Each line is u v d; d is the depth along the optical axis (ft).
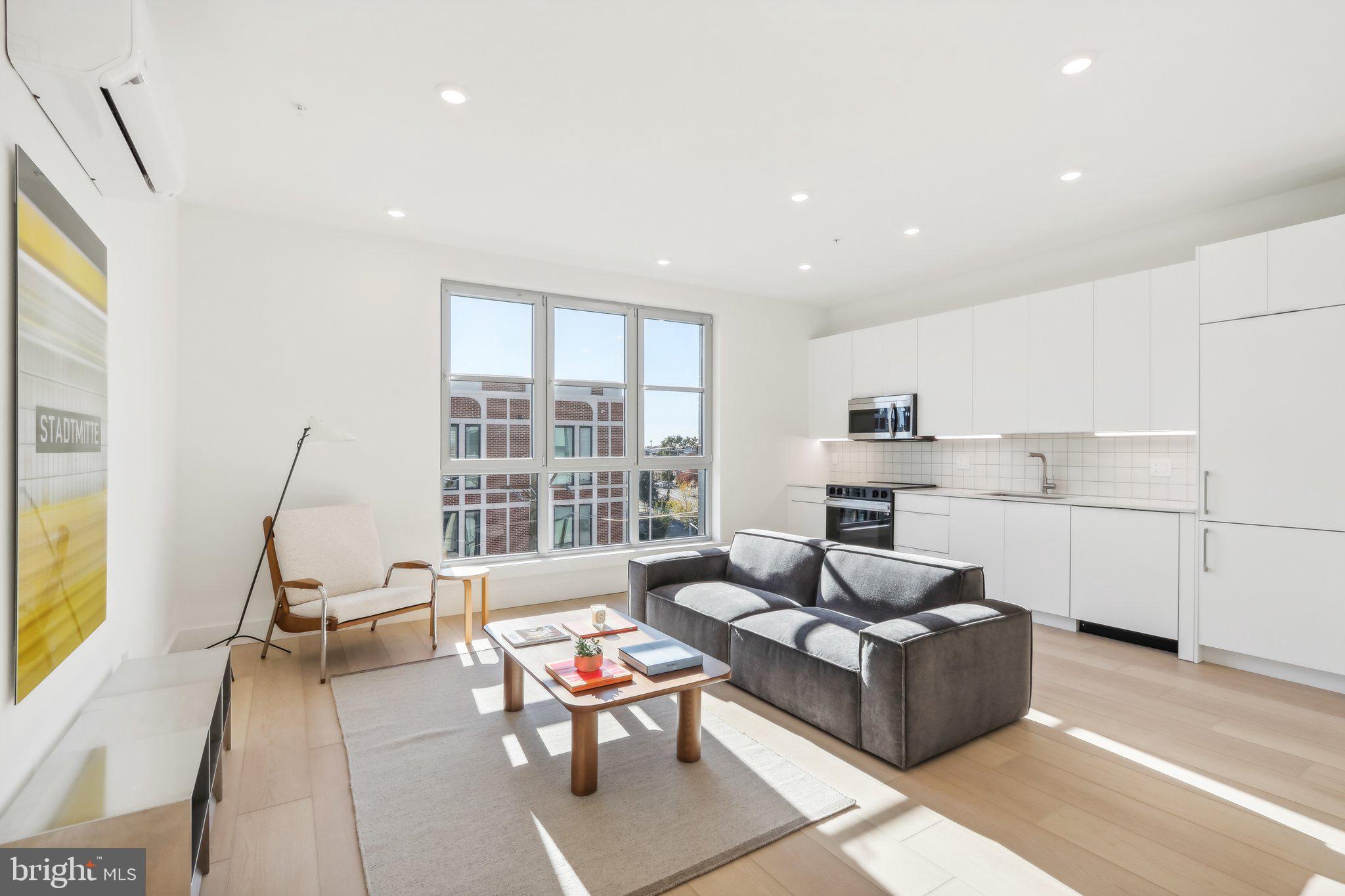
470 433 15.20
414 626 13.78
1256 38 7.12
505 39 7.18
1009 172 10.67
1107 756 8.10
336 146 9.73
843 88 8.18
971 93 8.27
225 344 12.21
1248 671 11.08
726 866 5.99
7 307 4.57
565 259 15.56
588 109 8.69
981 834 6.46
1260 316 10.71
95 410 6.32
